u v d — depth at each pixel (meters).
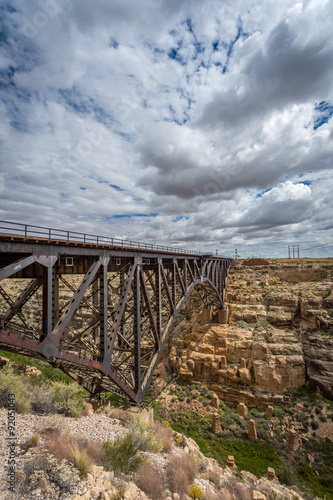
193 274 33.38
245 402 38.50
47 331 10.27
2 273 8.41
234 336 45.59
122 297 15.83
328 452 29.27
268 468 24.36
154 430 15.40
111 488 8.04
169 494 9.87
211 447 29.64
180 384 43.25
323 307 48.12
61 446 9.03
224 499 11.83
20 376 16.62
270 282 62.75
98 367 13.15
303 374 39.53
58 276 12.85
